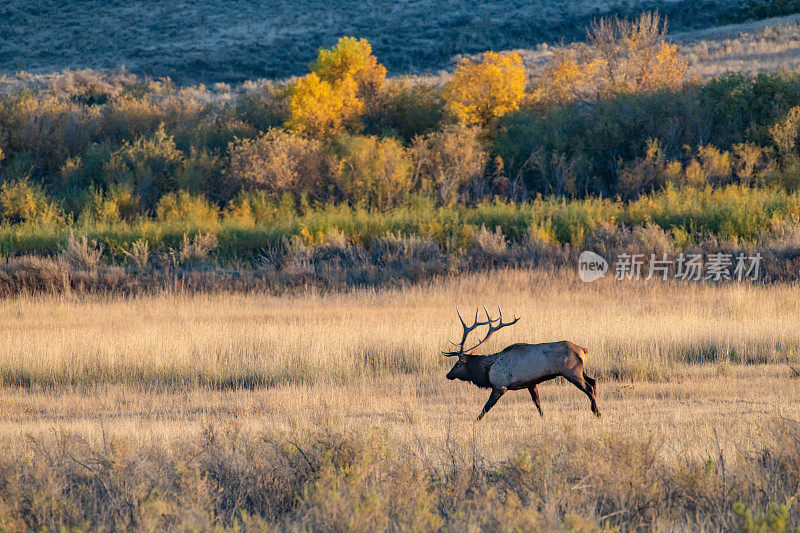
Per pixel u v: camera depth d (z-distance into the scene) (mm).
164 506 16641
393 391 38312
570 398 36094
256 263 85875
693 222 88750
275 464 20297
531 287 71938
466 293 70562
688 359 46031
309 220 93688
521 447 23109
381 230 91562
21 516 17406
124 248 87750
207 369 43562
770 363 44219
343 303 68250
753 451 22031
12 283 74250
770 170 104562
